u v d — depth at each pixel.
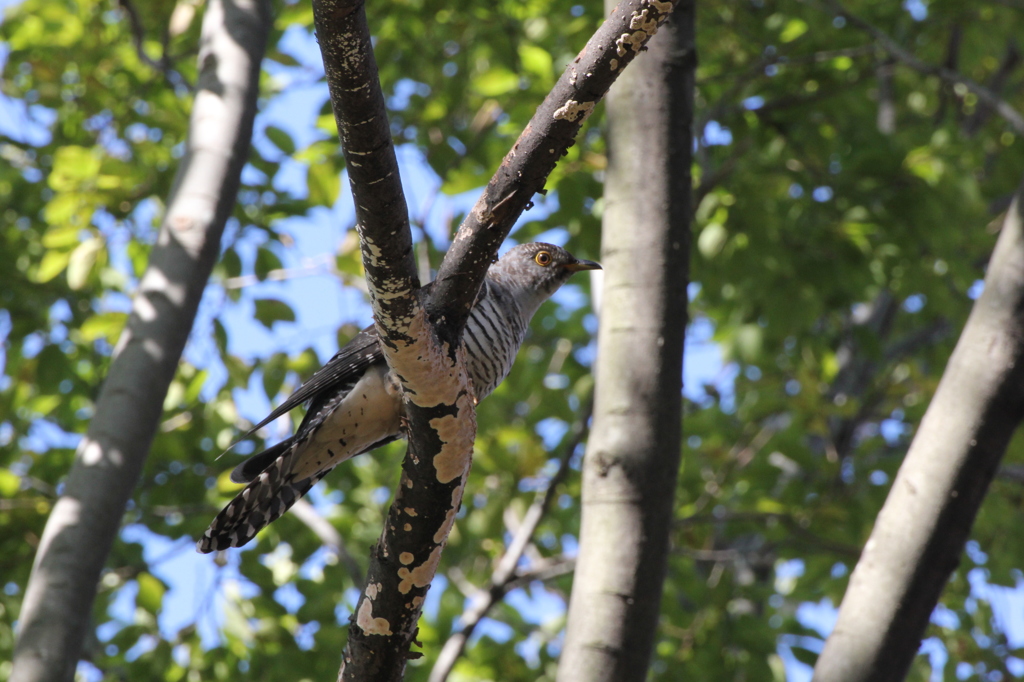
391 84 13.94
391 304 3.82
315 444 6.67
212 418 11.91
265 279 11.72
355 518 12.50
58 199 11.02
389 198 3.56
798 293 11.98
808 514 11.20
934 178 11.56
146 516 11.82
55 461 11.55
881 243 12.33
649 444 6.29
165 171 11.53
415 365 4.06
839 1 12.46
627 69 7.16
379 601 4.58
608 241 6.84
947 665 12.44
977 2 12.62
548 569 10.22
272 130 11.87
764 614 12.34
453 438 4.29
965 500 6.38
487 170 11.66
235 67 9.30
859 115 12.25
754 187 11.50
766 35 11.95
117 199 11.21
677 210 6.81
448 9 11.91
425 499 4.39
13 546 10.95
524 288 8.98
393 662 4.69
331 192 10.79
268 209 12.10
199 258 8.51
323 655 11.23
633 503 6.20
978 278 12.44
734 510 11.81
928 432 6.62
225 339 11.86
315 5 3.13
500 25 11.61
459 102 12.53
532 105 11.16
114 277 14.29
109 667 11.54
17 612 11.38
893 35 12.70
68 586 7.32
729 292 13.36
